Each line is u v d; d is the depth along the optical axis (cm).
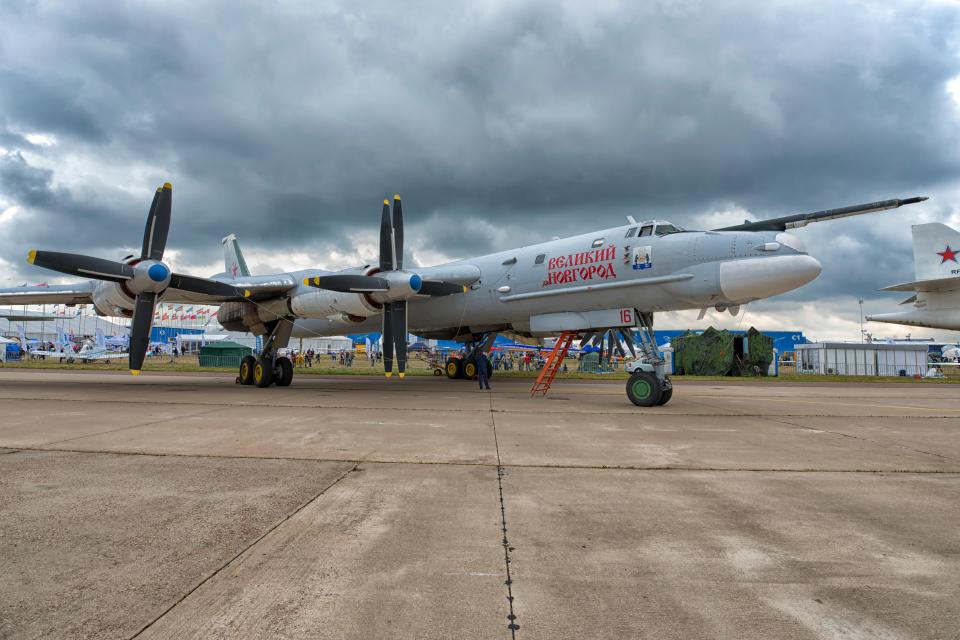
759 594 253
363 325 1938
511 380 2142
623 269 1210
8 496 407
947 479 485
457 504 394
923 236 2567
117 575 269
